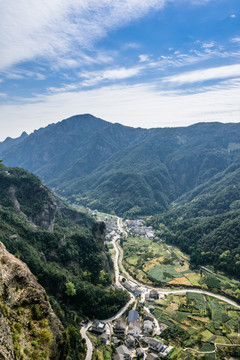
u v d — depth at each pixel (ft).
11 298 148.77
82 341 327.26
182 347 352.69
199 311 438.40
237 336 377.30
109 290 467.11
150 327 384.47
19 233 449.48
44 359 136.05
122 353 322.96
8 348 113.80
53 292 379.96
